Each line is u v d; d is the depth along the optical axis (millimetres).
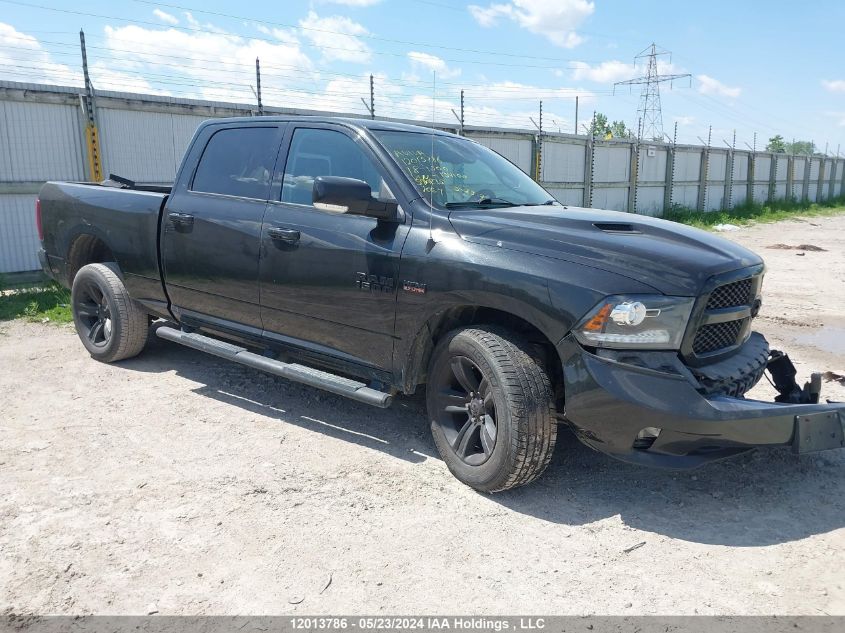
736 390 3496
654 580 2979
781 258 14812
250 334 4773
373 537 3279
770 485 3865
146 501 3568
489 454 3611
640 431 3238
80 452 4145
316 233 4242
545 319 3369
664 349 3273
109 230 5539
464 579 2969
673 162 26609
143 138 10594
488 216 3859
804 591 2904
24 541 3180
